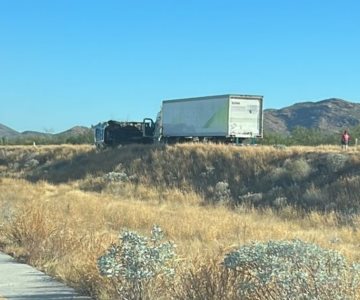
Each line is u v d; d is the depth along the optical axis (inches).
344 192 1174.3
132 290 315.3
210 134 1852.9
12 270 436.8
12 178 2023.9
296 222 1004.6
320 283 253.0
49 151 2326.5
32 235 519.5
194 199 1386.6
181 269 337.1
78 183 1759.4
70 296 354.0
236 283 285.6
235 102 1798.7
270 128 5748.0
